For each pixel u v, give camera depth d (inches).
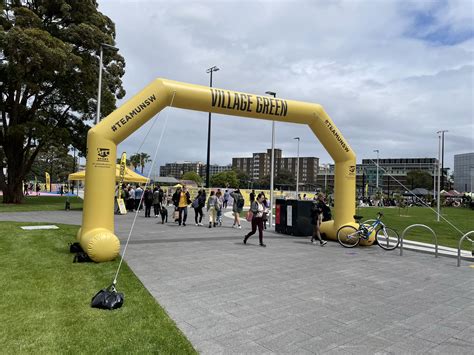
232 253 385.4
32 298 206.5
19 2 991.6
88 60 1050.7
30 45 820.0
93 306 195.5
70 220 651.5
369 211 1512.1
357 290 253.0
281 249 421.4
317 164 6437.0
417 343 165.8
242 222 759.7
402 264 349.7
